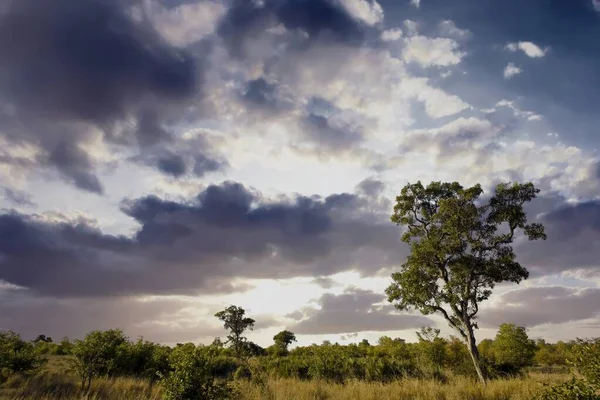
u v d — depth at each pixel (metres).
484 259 23.92
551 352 39.88
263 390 12.96
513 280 23.80
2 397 12.55
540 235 23.70
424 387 14.47
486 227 24.31
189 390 9.18
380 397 13.30
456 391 13.34
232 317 53.06
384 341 42.16
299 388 14.68
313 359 25.33
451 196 25.94
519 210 23.56
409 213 26.41
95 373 16.06
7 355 15.94
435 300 23.84
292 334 70.06
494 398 13.13
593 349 7.71
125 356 18.75
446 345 30.05
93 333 15.71
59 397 13.24
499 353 28.83
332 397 13.80
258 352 46.56
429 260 24.59
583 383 7.14
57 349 32.62
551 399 7.20
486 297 24.25
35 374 16.67
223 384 9.98
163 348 21.73
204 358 9.61
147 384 15.55
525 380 16.28
